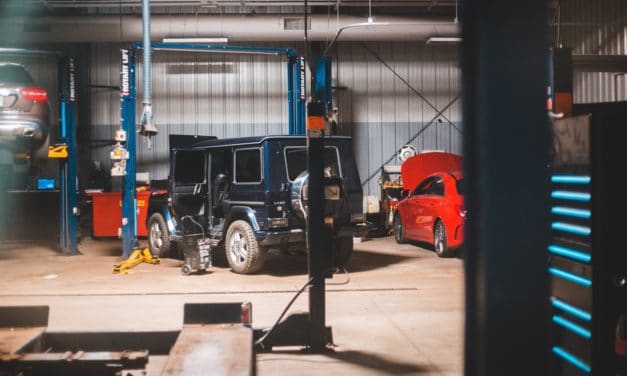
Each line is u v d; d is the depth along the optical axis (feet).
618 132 8.57
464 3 7.04
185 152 30.27
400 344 16.11
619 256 8.52
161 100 54.34
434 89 55.52
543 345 6.80
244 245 28.14
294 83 41.29
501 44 6.74
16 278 28.27
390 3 49.80
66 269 31.19
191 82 54.44
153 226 34.58
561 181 9.46
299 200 26.71
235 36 48.16
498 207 6.77
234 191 29.25
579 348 8.91
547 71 6.75
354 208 29.19
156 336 14.48
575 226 9.10
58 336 14.28
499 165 6.77
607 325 8.50
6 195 43.45
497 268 6.80
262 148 27.43
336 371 13.76
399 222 40.81
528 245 6.80
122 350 14.43
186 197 30.17
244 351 12.34
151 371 13.32
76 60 53.47
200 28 47.70
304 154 28.45
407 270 29.40
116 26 48.11
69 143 37.14
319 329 15.37
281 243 27.40
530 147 6.77
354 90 55.06
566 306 9.27
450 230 32.37
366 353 15.24
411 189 43.73
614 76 45.50
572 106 15.66
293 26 48.16
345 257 30.04
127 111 34.91
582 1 49.80
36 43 50.21
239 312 14.92
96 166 53.57
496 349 6.79
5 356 11.58
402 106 55.36
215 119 54.60
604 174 8.54
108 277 28.37
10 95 31.63
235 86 54.65
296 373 13.62
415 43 55.31
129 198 34.91
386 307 20.88
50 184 44.09
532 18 6.74
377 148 55.26
